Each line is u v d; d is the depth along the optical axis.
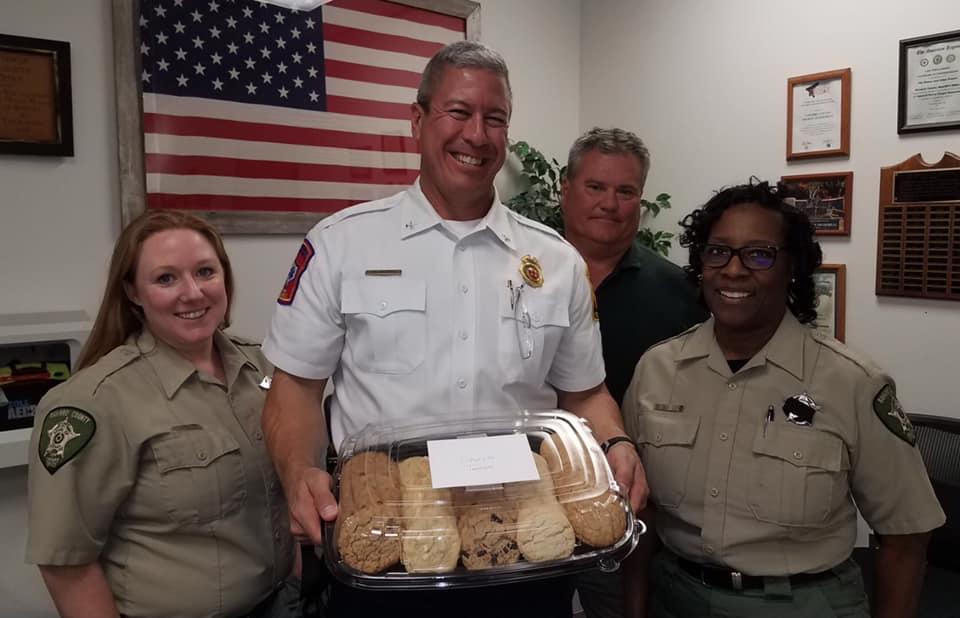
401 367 1.07
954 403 2.21
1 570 1.79
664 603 1.31
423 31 2.65
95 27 1.90
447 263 1.11
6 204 1.78
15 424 1.75
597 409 1.23
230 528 1.30
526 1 3.00
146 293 1.30
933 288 2.21
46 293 1.85
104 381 1.24
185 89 2.06
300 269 1.12
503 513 0.83
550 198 3.06
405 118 2.61
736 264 1.19
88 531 1.18
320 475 0.90
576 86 3.24
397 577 0.79
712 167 2.79
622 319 1.75
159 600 1.24
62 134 1.84
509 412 1.08
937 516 1.16
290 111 2.30
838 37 2.40
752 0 2.62
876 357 2.38
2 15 1.75
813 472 1.15
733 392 1.24
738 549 1.18
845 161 2.41
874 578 1.27
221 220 2.16
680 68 2.87
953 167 2.16
